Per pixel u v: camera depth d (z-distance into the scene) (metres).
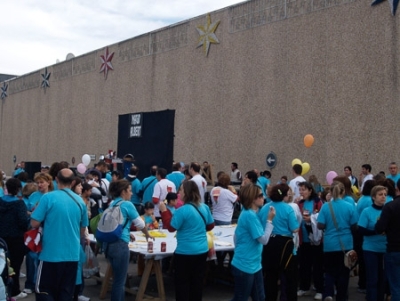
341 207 7.89
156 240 9.20
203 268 7.15
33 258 8.80
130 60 26.28
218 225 10.93
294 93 17.42
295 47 17.50
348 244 7.84
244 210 6.84
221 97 20.39
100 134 28.50
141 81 25.38
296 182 11.00
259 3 18.98
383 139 14.65
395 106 14.38
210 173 18.45
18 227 8.15
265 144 18.34
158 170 11.67
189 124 22.03
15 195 8.22
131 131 22.97
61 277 6.32
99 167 13.20
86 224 6.70
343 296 7.89
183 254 7.01
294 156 17.27
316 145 16.53
